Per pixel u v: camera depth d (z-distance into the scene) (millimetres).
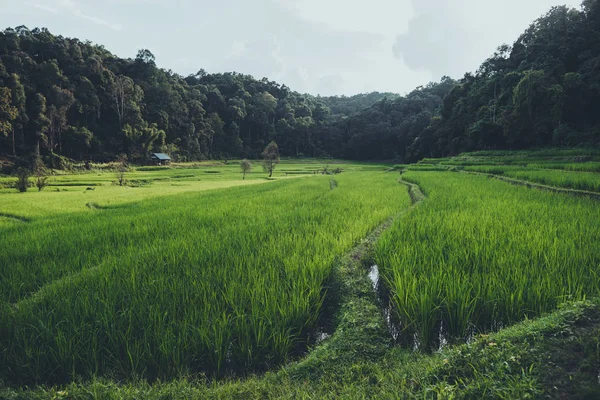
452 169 33812
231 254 6707
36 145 58188
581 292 4566
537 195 13133
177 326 4305
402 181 25203
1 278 6109
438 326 4820
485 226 7746
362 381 3572
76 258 6906
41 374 3918
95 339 4070
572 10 51031
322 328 5242
